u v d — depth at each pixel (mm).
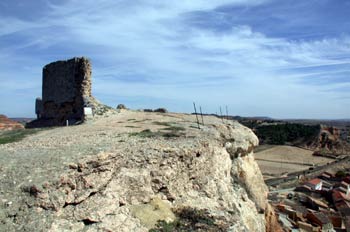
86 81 32062
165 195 17641
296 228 48406
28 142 21234
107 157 15828
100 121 31391
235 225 17078
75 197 13703
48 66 35844
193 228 15727
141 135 23016
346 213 61812
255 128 178125
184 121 31938
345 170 107375
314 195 76688
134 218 14867
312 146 151625
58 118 34406
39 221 12039
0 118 45562
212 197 19812
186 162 19438
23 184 13047
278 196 72125
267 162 120875
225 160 23344
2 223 11531
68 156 15680
